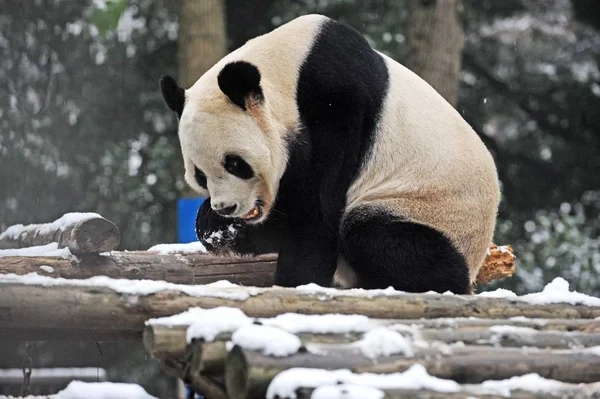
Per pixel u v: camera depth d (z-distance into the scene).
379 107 10.54
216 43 21.50
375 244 10.16
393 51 26.00
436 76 20.86
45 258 10.02
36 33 25.83
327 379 6.56
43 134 25.00
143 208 25.72
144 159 26.59
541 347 7.78
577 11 28.75
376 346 7.12
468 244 10.55
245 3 27.66
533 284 23.45
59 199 24.52
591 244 24.78
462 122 10.99
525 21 28.38
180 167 25.86
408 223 10.26
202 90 10.02
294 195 10.22
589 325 8.47
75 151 25.38
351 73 10.33
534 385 7.07
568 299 9.45
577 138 29.59
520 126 29.36
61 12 25.83
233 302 7.98
